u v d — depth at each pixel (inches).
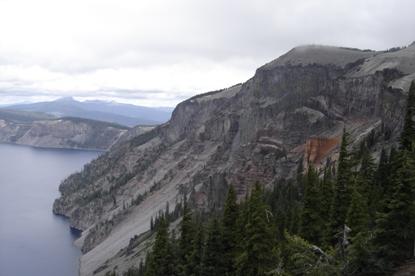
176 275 1895.9
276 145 6077.8
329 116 6210.6
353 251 1190.9
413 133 1537.9
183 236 1987.0
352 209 1485.0
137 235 6122.1
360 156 3612.2
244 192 5334.6
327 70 7618.1
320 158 4783.5
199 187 7091.5
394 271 1227.2
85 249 7219.5
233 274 1716.3
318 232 1684.3
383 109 4554.6
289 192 3442.4
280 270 1218.0
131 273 3673.7
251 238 1529.3
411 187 1310.3
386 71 5324.8
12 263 6294.3
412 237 1334.9
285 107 6963.6
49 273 5930.1
